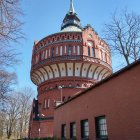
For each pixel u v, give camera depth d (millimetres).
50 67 42938
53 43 44281
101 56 46031
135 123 10211
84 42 43625
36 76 47469
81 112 17375
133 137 10273
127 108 10938
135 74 10484
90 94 15859
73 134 19562
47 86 43719
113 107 12320
